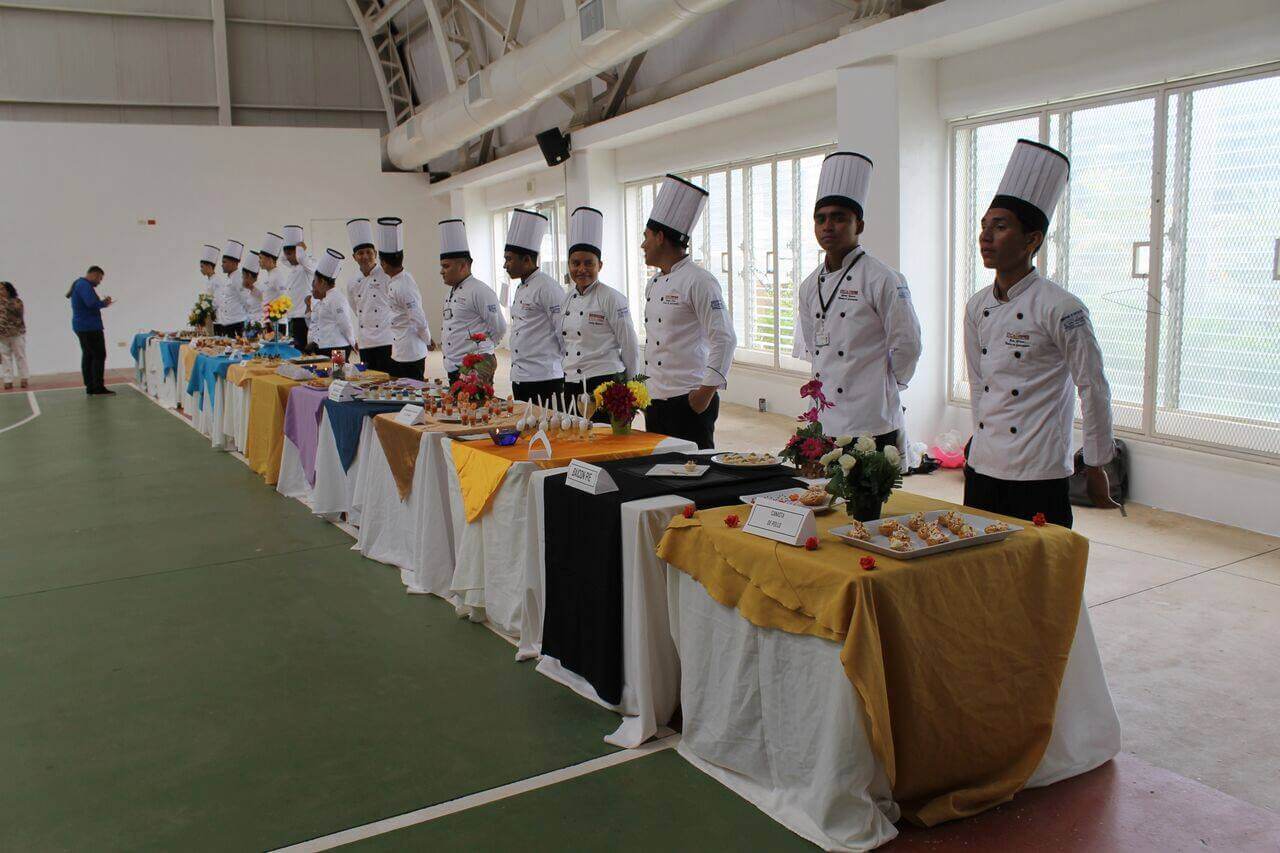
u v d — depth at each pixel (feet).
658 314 13.53
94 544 16.33
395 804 7.95
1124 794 7.65
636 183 34.09
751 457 10.47
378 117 53.31
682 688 8.57
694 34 28.99
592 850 7.17
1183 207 15.99
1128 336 17.08
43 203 44.88
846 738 6.83
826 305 10.71
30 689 10.55
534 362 17.11
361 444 15.67
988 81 18.86
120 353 46.80
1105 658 10.53
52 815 7.97
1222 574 13.10
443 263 18.94
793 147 25.58
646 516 8.73
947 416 20.93
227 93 48.80
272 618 12.57
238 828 7.68
